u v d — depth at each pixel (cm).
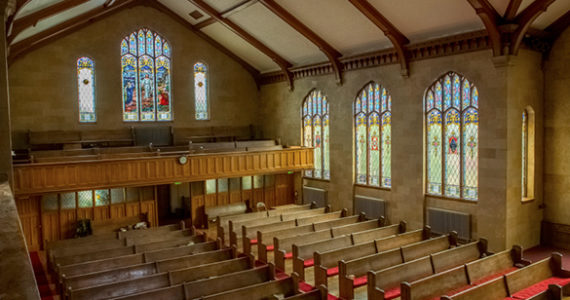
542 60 1747
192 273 1255
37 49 2342
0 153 1178
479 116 1717
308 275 1506
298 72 2577
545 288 1132
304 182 2627
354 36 2083
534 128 1741
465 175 1819
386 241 1526
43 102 2370
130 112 2602
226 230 1947
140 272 1294
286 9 2056
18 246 538
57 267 1324
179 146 2511
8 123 1185
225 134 2839
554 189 1764
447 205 1870
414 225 1986
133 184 2030
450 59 1800
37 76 2350
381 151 2152
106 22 2500
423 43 1848
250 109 2923
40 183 1827
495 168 1678
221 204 2491
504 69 1623
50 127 2394
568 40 1680
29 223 1998
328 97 2391
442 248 1501
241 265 1331
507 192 1655
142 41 2611
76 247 1558
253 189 2592
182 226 1817
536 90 1734
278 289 1128
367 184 2230
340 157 2347
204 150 2345
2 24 1169
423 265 1268
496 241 1692
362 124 2234
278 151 2403
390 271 1191
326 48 2225
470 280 1195
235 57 2842
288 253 1578
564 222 1742
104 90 2516
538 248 1752
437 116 1897
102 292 1114
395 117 2039
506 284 1091
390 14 1809
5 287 421
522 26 1548
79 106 2470
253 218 2011
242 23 2366
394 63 2025
